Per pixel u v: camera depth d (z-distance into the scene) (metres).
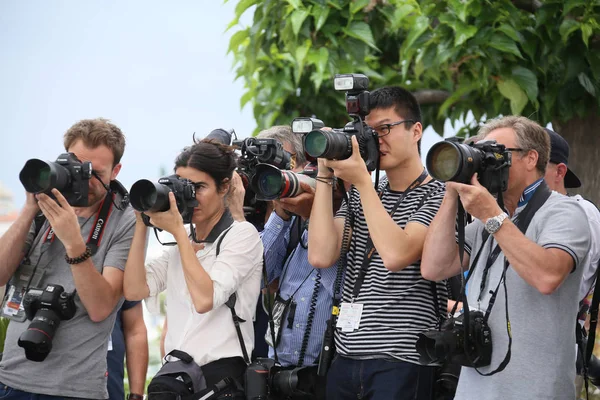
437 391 5.36
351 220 5.66
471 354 4.68
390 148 5.54
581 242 4.67
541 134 4.99
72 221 5.32
